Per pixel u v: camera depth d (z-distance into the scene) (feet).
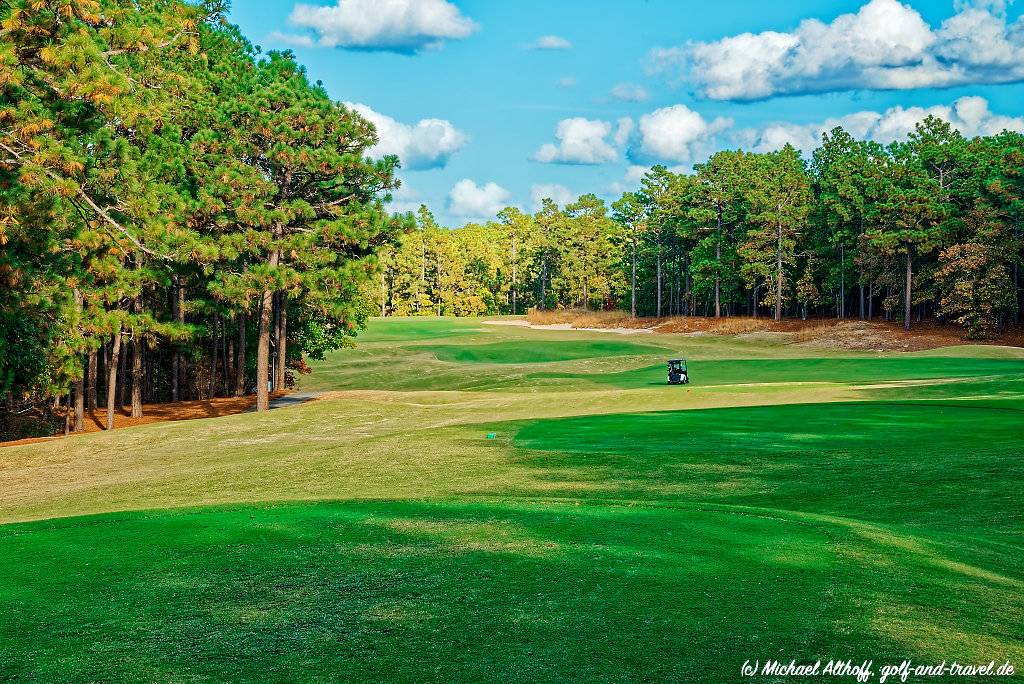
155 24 87.66
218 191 124.47
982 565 29.86
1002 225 251.60
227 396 167.22
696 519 36.06
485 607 24.27
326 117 132.46
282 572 28.02
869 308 312.29
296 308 177.88
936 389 111.34
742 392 118.32
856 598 25.04
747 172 345.10
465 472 61.21
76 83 67.31
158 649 21.40
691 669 19.90
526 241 523.70
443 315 496.23
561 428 79.77
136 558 29.89
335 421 98.73
